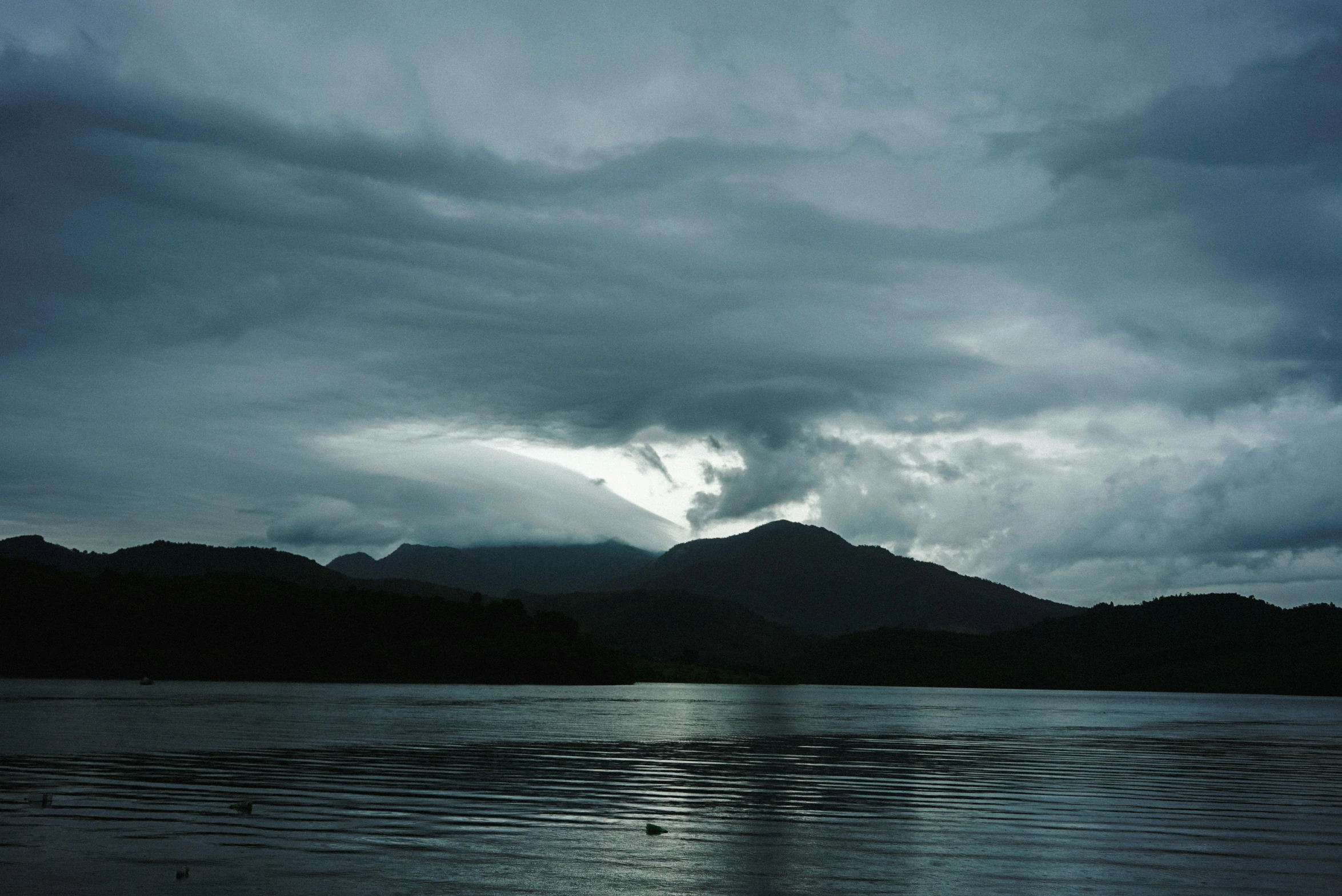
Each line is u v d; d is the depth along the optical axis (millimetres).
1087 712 118625
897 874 20688
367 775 34781
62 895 17844
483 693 131500
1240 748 57812
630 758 43656
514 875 19797
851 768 41594
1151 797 33344
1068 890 19594
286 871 19734
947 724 81125
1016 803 31281
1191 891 19672
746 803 30047
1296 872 21375
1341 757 51219
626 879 19656
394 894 18172
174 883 18703
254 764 37312
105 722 57812
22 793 29516
